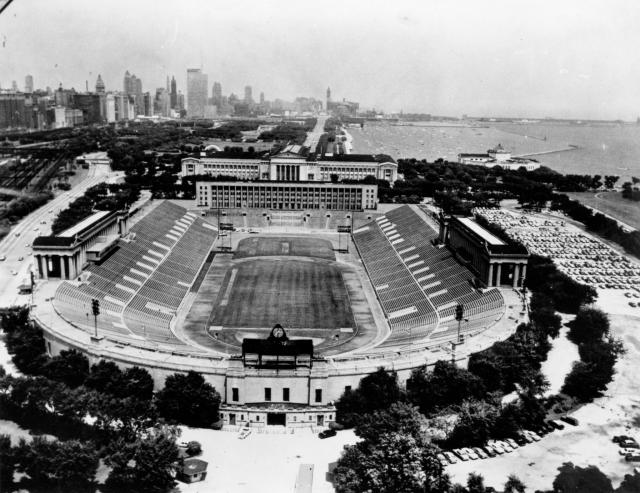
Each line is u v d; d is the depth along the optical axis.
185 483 165.00
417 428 172.50
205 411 199.75
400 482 154.12
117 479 157.38
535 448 185.88
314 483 166.50
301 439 193.38
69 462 155.75
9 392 192.88
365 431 177.75
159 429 176.38
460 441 185.62
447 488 156.00
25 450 159.75
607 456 182.12
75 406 183.75
